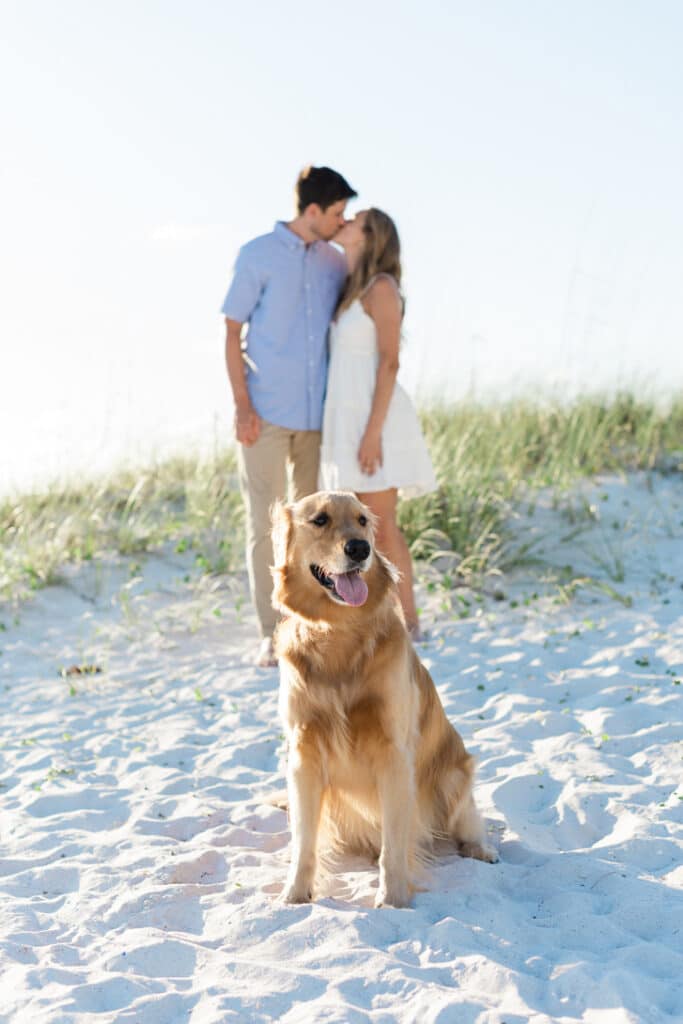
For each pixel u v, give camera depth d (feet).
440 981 9.59
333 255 20.81
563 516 28.35
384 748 11.72
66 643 24.20
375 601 11.82
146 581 27.66
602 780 14.56
